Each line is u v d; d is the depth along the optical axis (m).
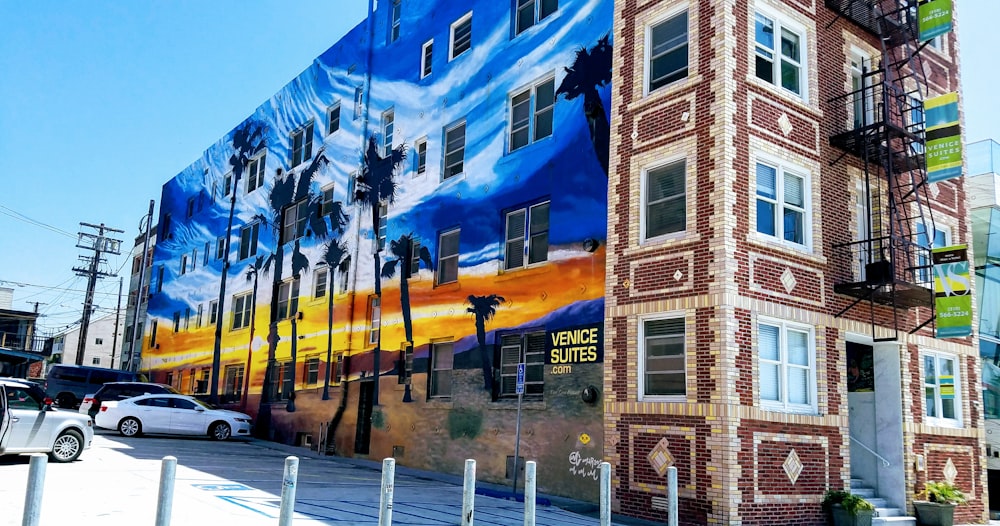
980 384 19.31
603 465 9.10
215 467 17.05
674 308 14.88
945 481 17.53
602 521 8.93
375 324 24.30
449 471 19.80
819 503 14.74
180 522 9.85
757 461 13.94
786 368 14.94
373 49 27.02
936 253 16.77
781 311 14.90
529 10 20.67
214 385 33.66
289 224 30.81
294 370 27.91
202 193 39.00
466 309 20.39
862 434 17.50
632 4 17.28
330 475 17.70
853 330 16.33
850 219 16.84
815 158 16.39
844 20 17.91
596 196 17.23
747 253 14.59
